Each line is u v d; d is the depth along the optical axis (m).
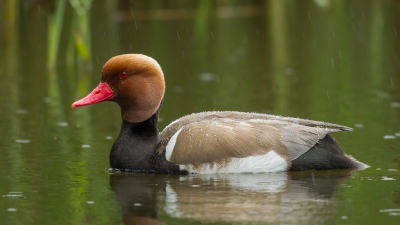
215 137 10.55
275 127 10.70
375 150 11.77
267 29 27.16
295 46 24.69
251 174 10.45
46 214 8.56
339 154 10.66
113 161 11.00
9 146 12.49
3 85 19.16
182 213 8.45
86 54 19.97
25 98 17.47
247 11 28.72
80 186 9.90
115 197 9.27
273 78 19.84
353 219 8.12
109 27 26.45
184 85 19.03
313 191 9.38
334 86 18.53
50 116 15.40
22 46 24.69
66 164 11.20
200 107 15.99
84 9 19.66
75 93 18.06
